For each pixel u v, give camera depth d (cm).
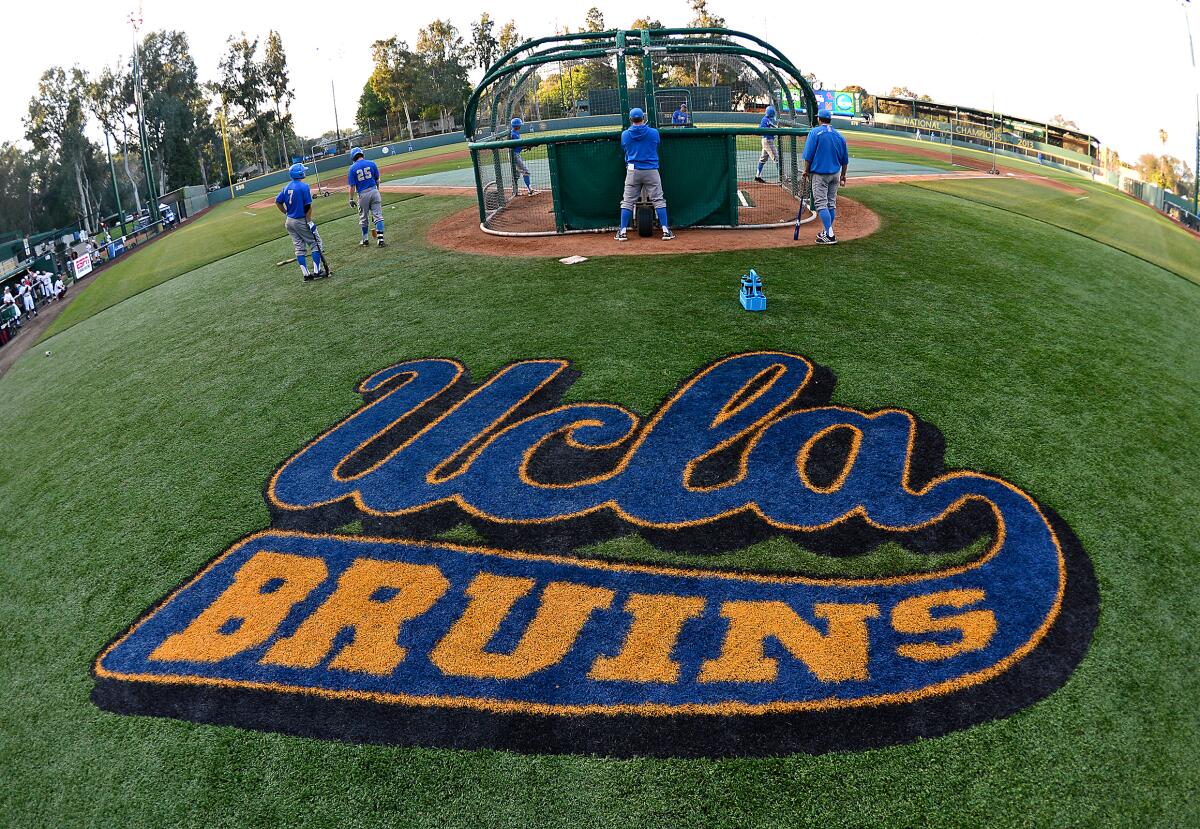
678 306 943
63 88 6384
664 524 582
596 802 392
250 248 1736
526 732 432
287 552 595
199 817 407
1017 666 462
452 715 446
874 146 3594
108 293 1775
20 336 1666
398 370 855
